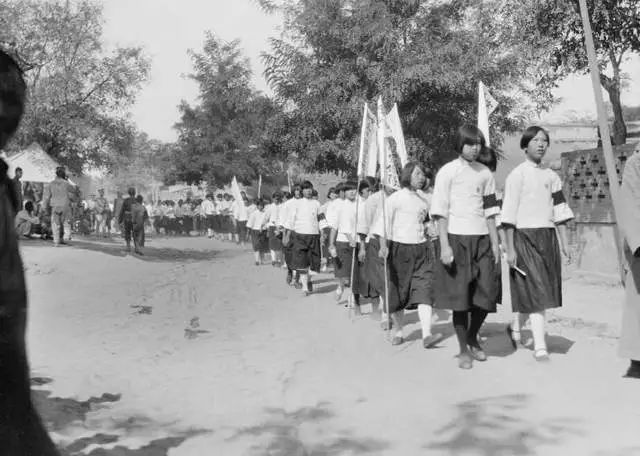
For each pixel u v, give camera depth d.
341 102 23.45
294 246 12.17
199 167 42.19
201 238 36.06
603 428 4.52
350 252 10.95
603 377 5.78
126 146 33.78
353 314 9.76
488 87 21.91
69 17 29.31
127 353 7.17
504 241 7.24
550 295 6.36
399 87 21.83
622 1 13.70
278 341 7.75
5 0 27.84
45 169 24.38
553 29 14.20
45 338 7.96
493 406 5.05
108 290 12.19
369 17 22.58
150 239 33.53
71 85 29.30
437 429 4.62
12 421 1.51
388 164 8.95
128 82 31.19
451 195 6.41
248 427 4.79
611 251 11.98
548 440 4.34
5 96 1.58
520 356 6.68
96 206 30.41
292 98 24.39
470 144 6.43
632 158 5.66
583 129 28.08
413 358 6.78
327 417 4.96
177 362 6.75
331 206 12.31
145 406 5.31
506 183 6.61
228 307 10.45
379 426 4.73
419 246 7.49
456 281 6.27
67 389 5.76
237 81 42.25
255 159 40.91
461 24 22.72
